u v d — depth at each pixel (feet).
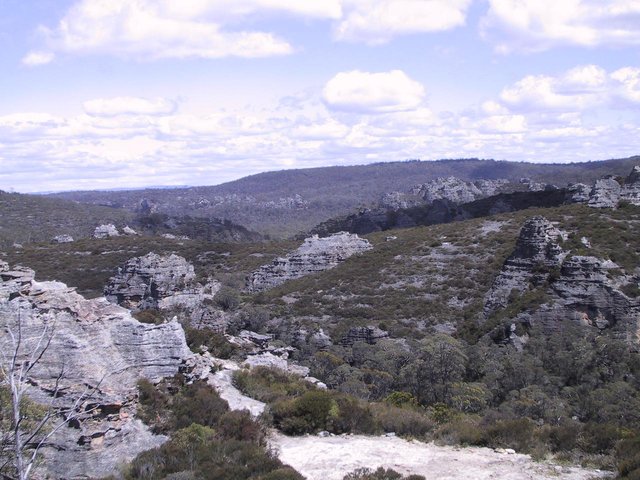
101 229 396.37
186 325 127.75
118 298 203.72
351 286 231.50
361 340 169.58
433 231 298.56
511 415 86.69
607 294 152.46
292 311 211.82
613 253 174.09
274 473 57.82
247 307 203.51
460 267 225.76
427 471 62.75
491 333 158.30
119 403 62.08
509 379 113.60
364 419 78.43
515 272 184.65
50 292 69.97
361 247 295.48
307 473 62.85
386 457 67.67
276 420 78.64
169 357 75.00
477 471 62.34
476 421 82.33
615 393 98.07
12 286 68.03
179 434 65.51
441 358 110.73
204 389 76.07
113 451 59.67
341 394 89.25
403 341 166.91
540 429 74.02
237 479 57.77
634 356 123.95
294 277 278.46
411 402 95.40
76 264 293.23
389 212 444.96
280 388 92.17
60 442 56.54
